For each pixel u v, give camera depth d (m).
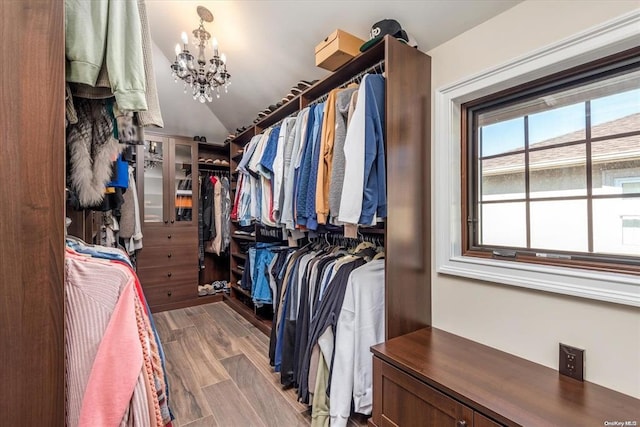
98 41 0.84
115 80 0.86
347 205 1.34
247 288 2.95
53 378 0.74
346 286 1.49
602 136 1.14
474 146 1.55
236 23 2.25
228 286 3.80
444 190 1.57
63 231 0.76
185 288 3.42
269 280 2.62
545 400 0.96
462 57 1.50
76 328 0.80
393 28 1.50
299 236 2.13
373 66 1.63
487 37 1.40
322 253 1.99
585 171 1.18
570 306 1.14
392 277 1.44
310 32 2.01
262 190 2.29
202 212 3.66
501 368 1.17
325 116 1.59
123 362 0.79
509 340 1.31
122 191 1.69
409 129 1.51
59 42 0.75
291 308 1.84
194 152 3.51
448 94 1.55
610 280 1.03
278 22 2.06
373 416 1.33
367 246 1.82
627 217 1.08
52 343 0.74
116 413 0.75
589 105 1.17
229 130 3.96
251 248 3.03
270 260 2.65
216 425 1.50
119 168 1.45
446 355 1.27
